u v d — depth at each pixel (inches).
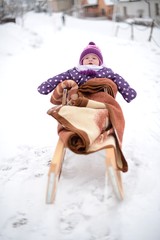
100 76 133.4
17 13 738.8
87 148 105.3
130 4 805.2
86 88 126.3
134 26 679.1
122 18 846.5
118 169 112.3
